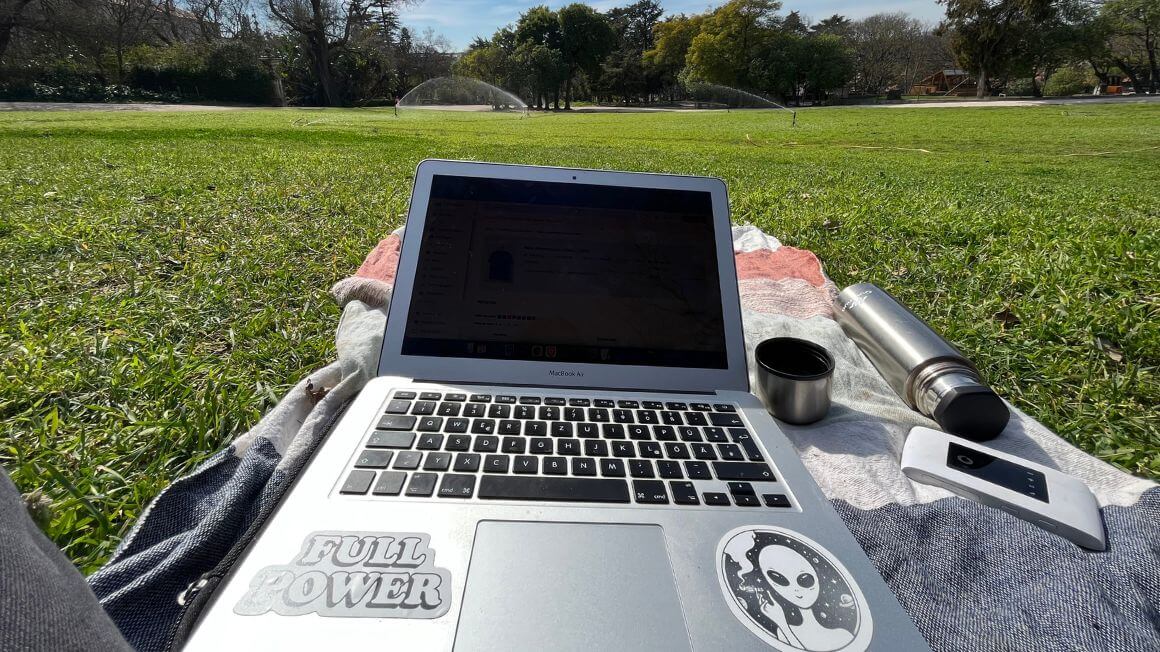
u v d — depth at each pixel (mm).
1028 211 1772
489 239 527
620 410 461
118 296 996
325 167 2527
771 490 389
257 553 318
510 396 469
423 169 540
